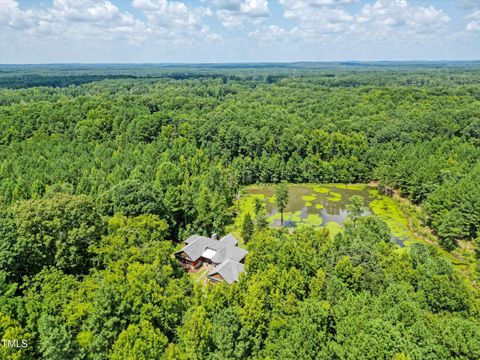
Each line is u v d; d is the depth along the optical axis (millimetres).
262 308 37188
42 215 45719
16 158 91875
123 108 131375
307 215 91625
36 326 31375
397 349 29922
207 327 33438
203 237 65062
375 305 36500
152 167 91000
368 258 45094
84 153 98750
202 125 129000
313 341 32281
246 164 117000
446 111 133875
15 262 41625
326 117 157000
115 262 44156
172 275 49531
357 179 120750
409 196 97375
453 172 90438
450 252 70250
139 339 30672
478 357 29688
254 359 33312
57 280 38531
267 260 47312
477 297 42750
